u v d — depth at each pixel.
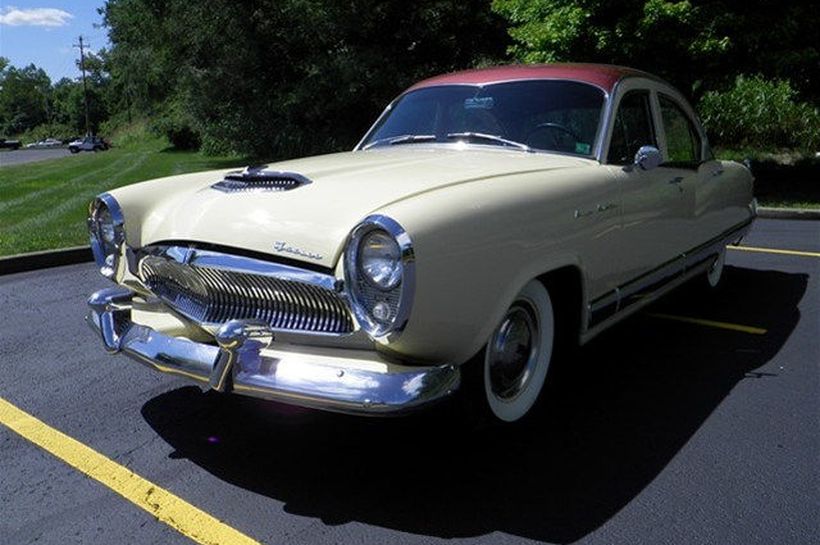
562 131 3.84
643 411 3.59
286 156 20.23
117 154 35.31
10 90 130.62
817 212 9.44
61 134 112.88
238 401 3.76
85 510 2.77
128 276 3.45
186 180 3.77
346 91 18.33
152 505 2.80
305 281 2.65
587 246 3.34
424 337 2.56
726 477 2.96
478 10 18.84
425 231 2.50
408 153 3.84
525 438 3.30
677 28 10.51
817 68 10.88
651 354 4.41
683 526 2.63
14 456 3.20
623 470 3.02
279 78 20.69
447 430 3.14
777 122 15.85
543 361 3.37
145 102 36.81
